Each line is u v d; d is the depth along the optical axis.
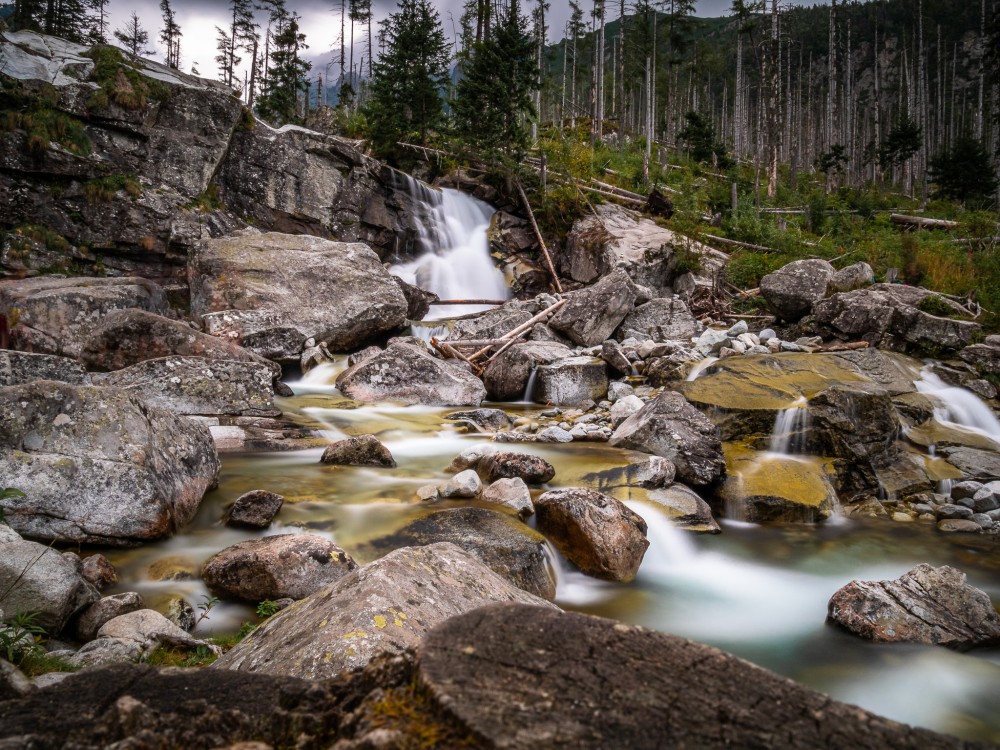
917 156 55.88
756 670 1.41
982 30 54.66
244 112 19.36
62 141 15.55
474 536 5.94
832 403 9.83
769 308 16.78
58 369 7.73
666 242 20.80
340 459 8.17
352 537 5.95
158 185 17.06
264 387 9.88
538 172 24.41
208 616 4.89
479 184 24.58
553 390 12.66
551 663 1.41
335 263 15.56
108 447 5.62
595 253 20.98
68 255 15.59
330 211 20.42
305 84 43.94
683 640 1.51
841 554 7.39
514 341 14.99
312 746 1.46
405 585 3.22
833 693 4.59
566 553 6.53
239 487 6.93
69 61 16.86
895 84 77.44
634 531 6.62
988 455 10.13
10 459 5.27
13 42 16.53
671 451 8.79
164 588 5.11
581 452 9.08
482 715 1.25
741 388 10.71
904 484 9.39
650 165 33.56
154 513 5.59
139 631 4.13
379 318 15.32
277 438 8.94
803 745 1.20
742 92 63.50
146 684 1.68
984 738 4.07
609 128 45.66
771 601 6.19
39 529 5.25
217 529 6.08
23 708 1.56
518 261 22.19
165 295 14.56
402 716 1.33
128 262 16.53
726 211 26.36
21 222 15.24
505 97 23.81
